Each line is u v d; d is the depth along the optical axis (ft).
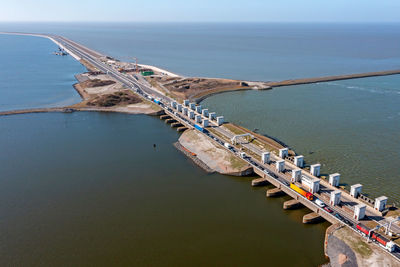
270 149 456.86
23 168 432.25
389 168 408.87
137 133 570.05
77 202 352.08
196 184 389.19
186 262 262.06
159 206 342.85
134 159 459.73
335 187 350.02
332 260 258.78
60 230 305.73
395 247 256.11
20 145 511.81
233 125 561.02
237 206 342.23
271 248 277.64
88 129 590.55
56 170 426.92
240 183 390.63
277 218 320.91
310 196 324.60
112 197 361.30
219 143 481.87
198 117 583.99
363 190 358.64
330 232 283.18
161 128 597.93
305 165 415.44
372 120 593.83
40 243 288.30
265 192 370.53
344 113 641.40
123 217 323.98
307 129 555.28
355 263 248.73
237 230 302.25
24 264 264.31
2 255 274.36
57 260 267.59
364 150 463.42
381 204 301.43
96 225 312.29
